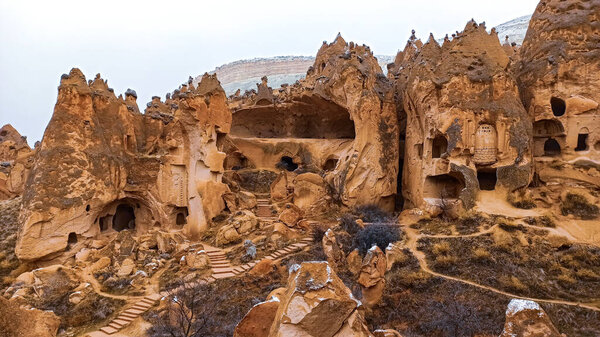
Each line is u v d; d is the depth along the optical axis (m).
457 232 26.19
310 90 44.72
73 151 32.41
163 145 39.22
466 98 29.78
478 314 18.31
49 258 30.48
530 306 8.62
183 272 26.38
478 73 30.19
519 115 29.19
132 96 45.88
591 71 30.22
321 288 8.44
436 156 32.06
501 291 20.25
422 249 24.88
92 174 33.03
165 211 34.31
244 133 53.12
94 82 36.56
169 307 20.44
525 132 28.88
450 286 20.86
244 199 36.06
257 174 44.84
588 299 19.31
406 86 36.00
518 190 28.36
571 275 21.25
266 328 10.68
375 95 35.50
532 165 29.06
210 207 33.38
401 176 38.69
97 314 22.77
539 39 33.25
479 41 31.41
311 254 25.97
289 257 26.00
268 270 24.16
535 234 24.62
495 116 29.11
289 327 8.15
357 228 28.91
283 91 51.31
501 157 28.94
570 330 17.11
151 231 33.53
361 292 20.42
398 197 37.97
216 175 34.66
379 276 19.89
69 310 23.55
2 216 38.84
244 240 29.80
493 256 22.92
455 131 29.28
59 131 32.25
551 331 8.37
